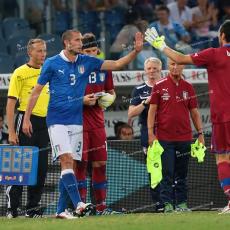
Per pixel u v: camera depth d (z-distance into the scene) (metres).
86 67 31.95
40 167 35.59
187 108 36.62
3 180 34.69
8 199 35.56
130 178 39.44
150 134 36.22
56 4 54.72
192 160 39.72
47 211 38.56
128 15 53.72
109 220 28.75
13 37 51.09
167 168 36.28
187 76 45.62
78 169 33.94
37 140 35.53
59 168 38.53
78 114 31.95
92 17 54.00
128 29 50.91
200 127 37.00
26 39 50.94
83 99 32.66
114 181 39.44
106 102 34.28
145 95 37.44
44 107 35.50
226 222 26.95
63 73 31.64
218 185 39.72
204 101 47.41
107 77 35.03
